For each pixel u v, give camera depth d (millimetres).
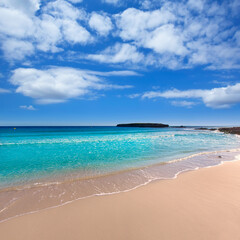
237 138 31141
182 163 9859
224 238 3023
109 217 3881
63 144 19438
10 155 12422
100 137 31219
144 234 3213
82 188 5840
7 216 3924
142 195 5184
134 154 12938
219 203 4527
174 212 4066
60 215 3986
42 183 6352
